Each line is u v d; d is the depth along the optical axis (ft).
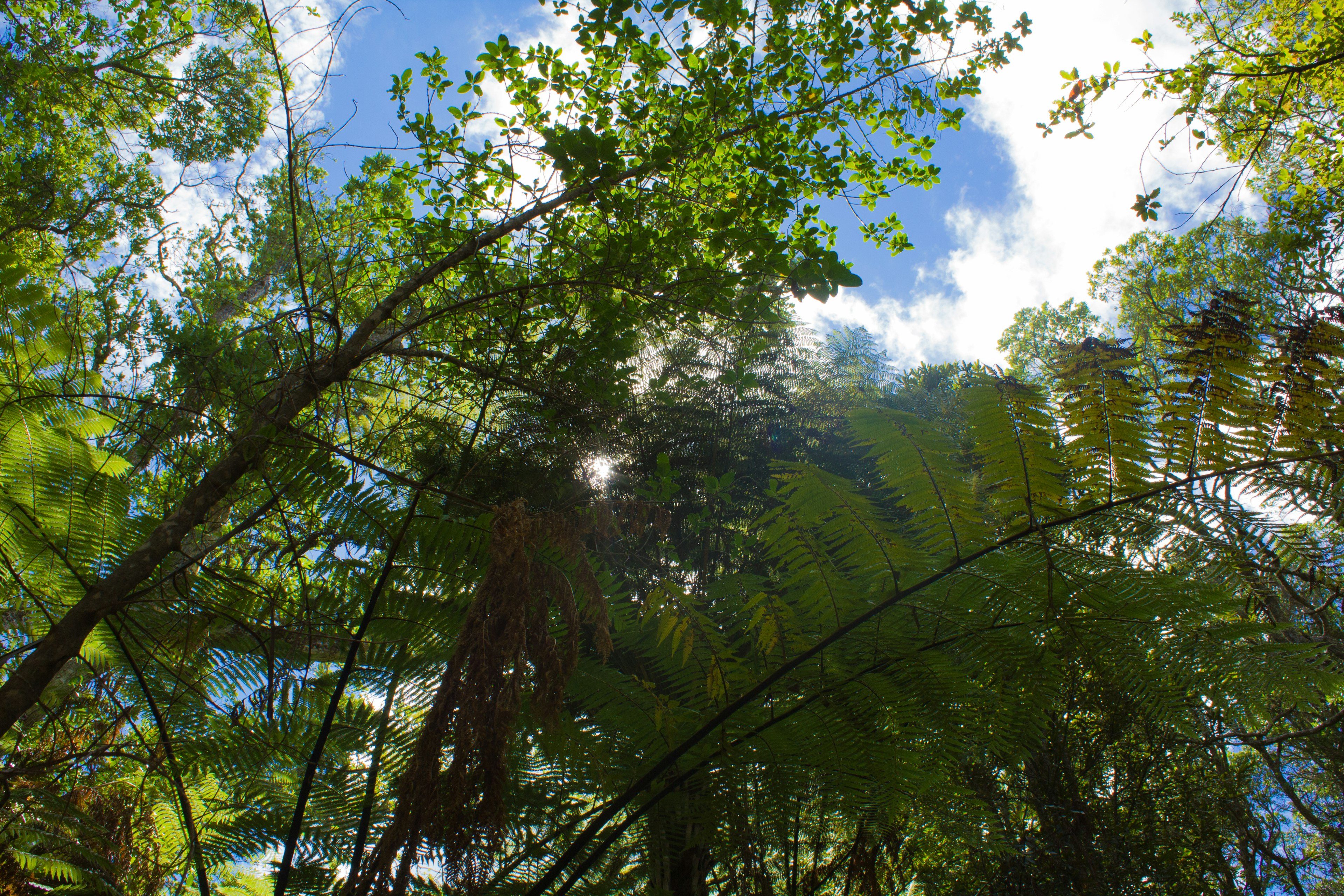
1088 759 15.35
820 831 10.25
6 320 7.58
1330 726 13.87
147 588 6.45
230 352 10.02
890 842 10.02
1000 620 6.81
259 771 8.27
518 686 5.62
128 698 7.80
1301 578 5.83
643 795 8.07
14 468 7.14
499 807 5.38
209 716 7.97
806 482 7.18
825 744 7.25
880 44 14.10
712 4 12.51
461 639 5.75
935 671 7.05
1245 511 6.13
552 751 8.20
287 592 8.04
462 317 12.25
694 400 18.28
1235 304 6.95
